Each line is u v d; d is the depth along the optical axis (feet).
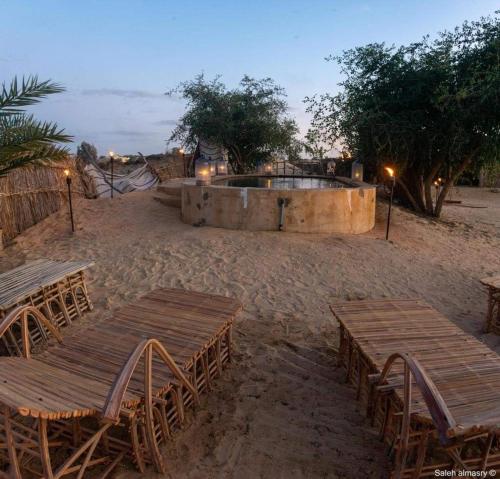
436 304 21.13
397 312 14.17
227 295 21.01
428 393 7.68
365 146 40.06
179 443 10.89
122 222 34.01
